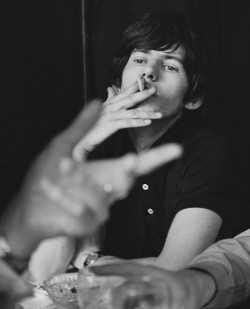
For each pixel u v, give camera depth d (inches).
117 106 71.5
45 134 113.4
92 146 71.1
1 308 28.2
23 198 24.7
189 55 74.4
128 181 24.2
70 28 115.3
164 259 65.6
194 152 73.6
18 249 26.4
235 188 76.3
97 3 112.7
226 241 45.9
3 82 107.9
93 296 35.9
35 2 110.7
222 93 111.8
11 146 109.3
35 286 55.7
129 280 33.0
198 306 38.1
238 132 112.4
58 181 24.0
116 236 76.5
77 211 23.6
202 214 68.3
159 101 73.2
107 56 111.5
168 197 73.9
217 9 110.9
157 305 32.2
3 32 107.3
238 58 112.3
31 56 110.9
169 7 108.1
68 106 116.5
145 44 73.3
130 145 77.6
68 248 64.5
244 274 42.7
